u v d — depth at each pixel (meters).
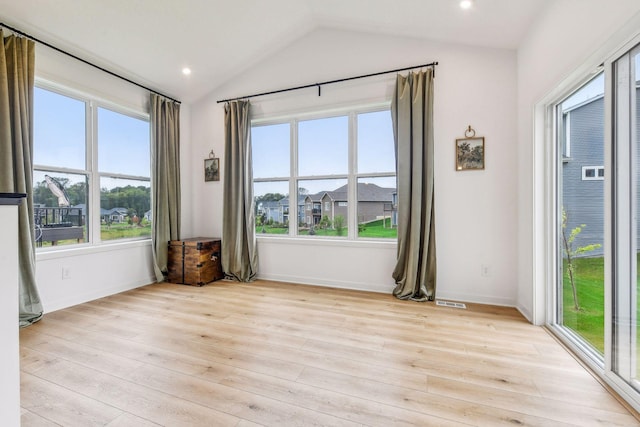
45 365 1.84
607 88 1.61
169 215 3.97
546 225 2.45
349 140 3.66
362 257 3.55
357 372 1.78
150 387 1.62
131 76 3.52
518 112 2.83
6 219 0.96
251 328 2.42
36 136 2.80
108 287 3.34
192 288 3.61
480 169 3.00
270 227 4.10
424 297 3.11
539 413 1.42
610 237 1.61
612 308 1.61
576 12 1.85
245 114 3.90
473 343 2.16
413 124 3.11
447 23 2.82
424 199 3.12
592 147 1.94
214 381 1.68
